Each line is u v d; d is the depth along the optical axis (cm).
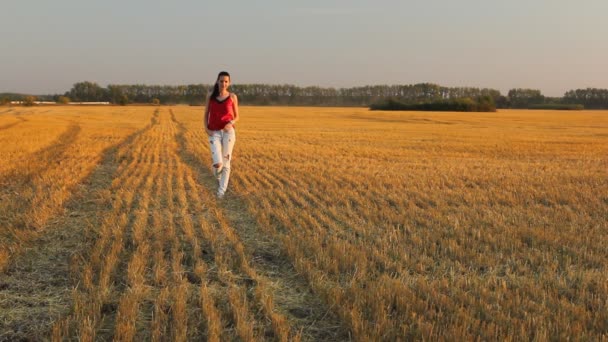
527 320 403
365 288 479
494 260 570
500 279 513
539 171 1467
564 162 1769
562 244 645
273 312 424
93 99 15462
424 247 625
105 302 440
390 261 553
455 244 623
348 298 448
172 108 10006
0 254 557
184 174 1306
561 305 437
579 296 466
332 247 598
